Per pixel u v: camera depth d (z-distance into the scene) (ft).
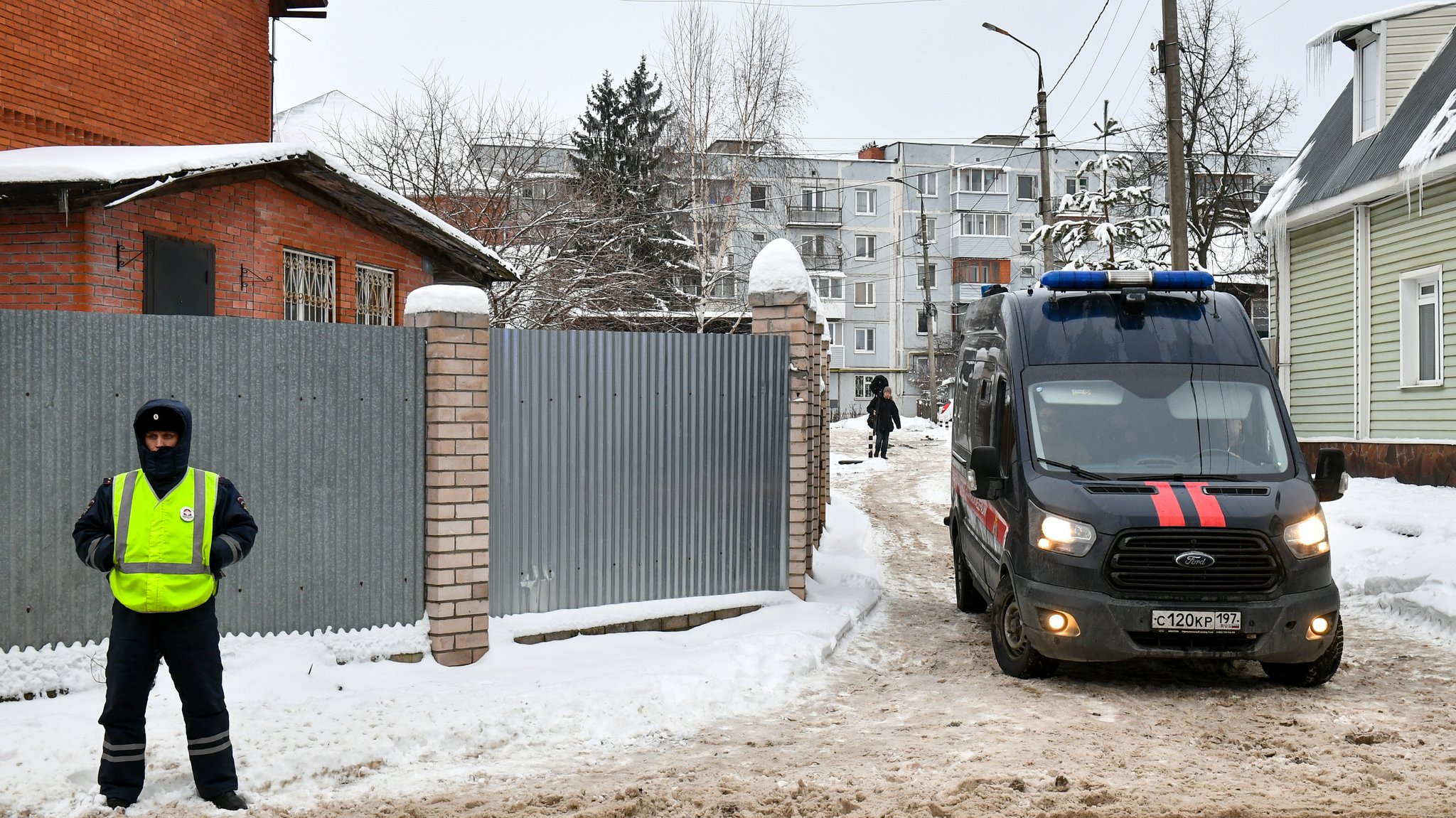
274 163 35.12
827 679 25.07
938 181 231.09
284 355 23.07
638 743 19.98
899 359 230.07
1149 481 24.27
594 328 75.10
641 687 22.12
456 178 73.82
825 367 52.37
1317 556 23.18
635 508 28.32
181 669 16.14
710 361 29.68
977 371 32.09
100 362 21.34
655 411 28.71
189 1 44.57
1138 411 25.75
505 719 20.16
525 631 25.86
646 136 143.95
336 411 23.59
